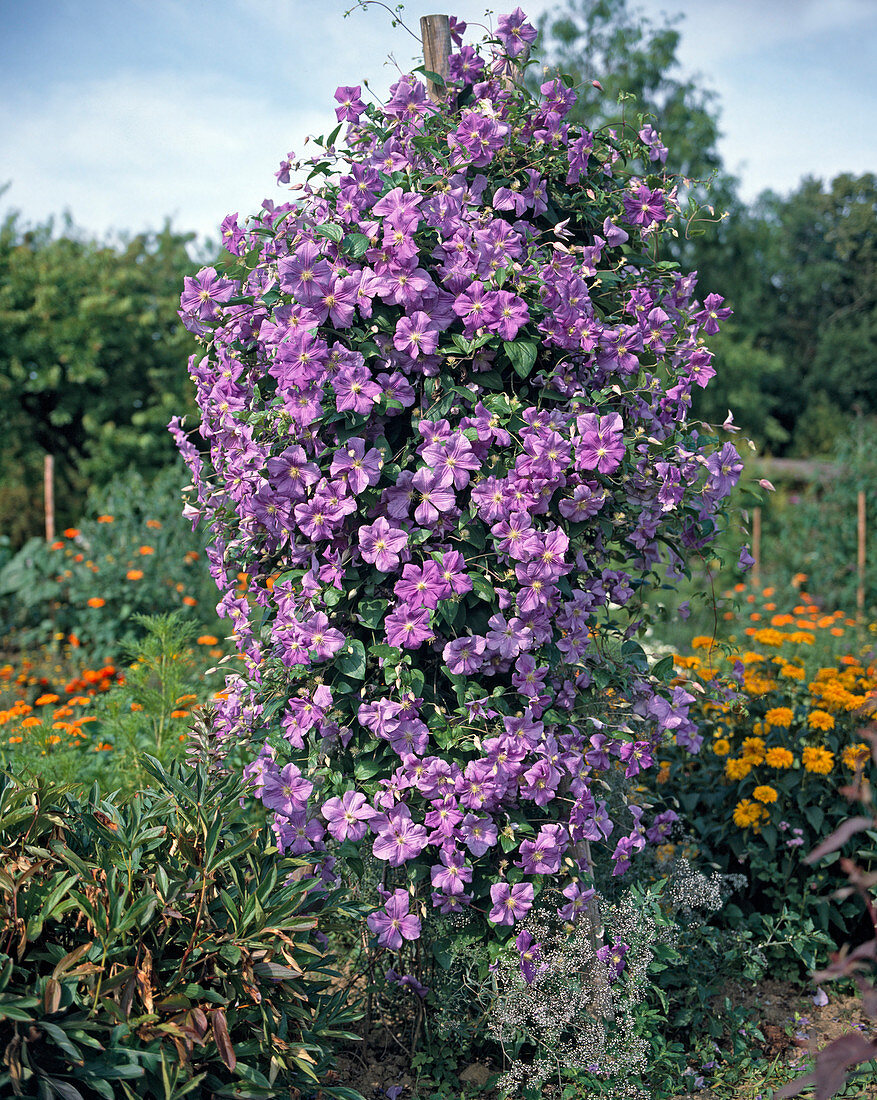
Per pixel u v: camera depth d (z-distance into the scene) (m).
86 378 16.66
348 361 2.33
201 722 2.57
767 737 3.43
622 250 2.71
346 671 2.36
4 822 2.03
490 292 2.34
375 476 2.31
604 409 2.55
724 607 2.97
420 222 2.40
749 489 2.66
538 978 2.42
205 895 2.02
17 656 7.08
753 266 22.12
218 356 2.72
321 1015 2.24
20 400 16.98
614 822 2.97
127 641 4.02
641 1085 2.48
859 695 3.38
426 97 2.55
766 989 3.08
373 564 2.44
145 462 16.80
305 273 2.28
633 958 2.61
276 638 2.38
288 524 2.46
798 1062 2.68
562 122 2.63
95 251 17.53
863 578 9.78
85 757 3.79
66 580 7.41
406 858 2.34
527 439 2.30
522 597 2.33
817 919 3.18
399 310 2.42
